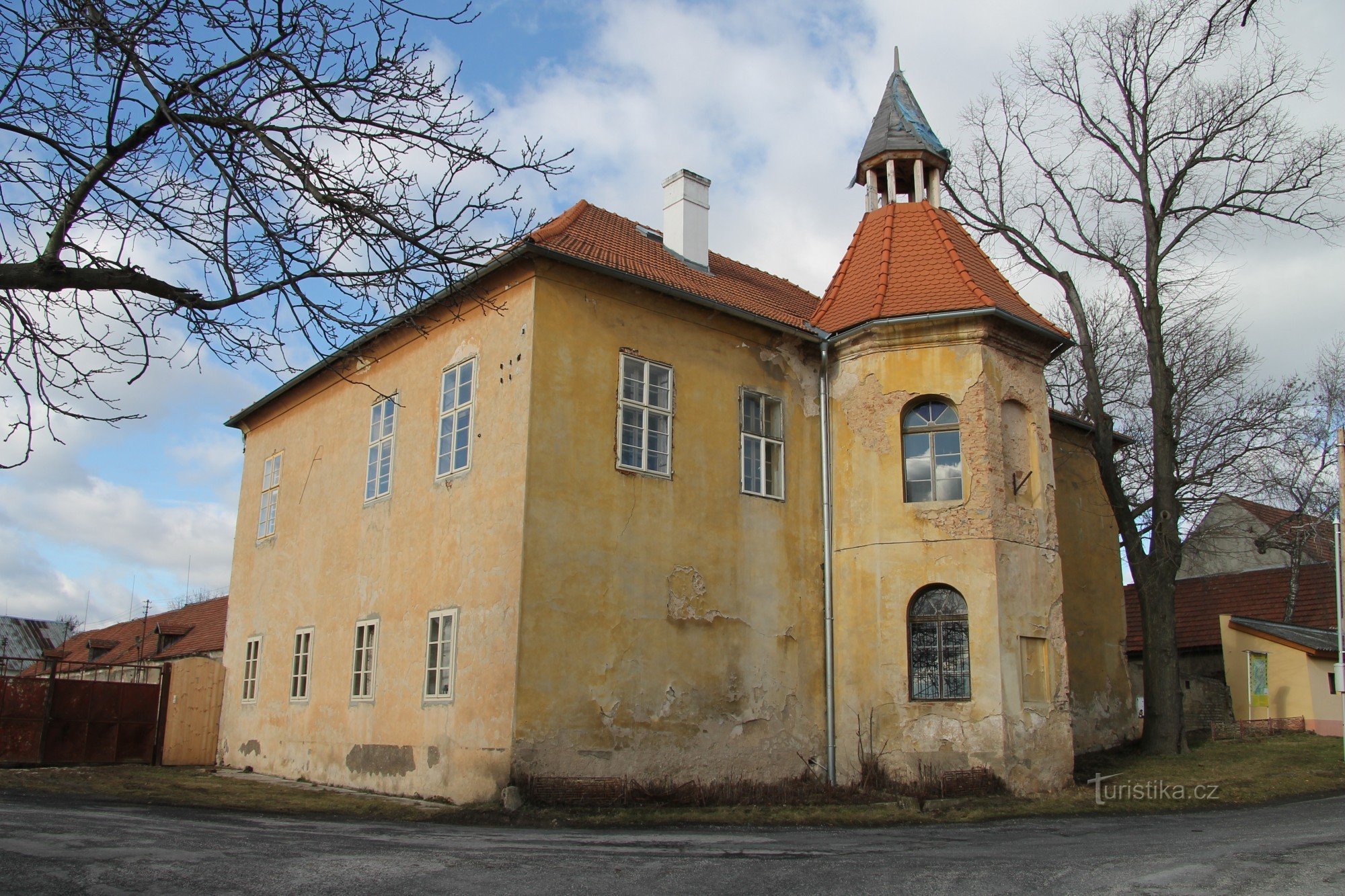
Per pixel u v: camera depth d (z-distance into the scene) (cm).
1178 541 1942
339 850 853
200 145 621
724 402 1552
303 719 1741
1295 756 1744
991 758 1402
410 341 1645
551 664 1268
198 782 1597
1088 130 2066
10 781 1480
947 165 1945
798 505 1611
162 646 3512
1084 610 2091
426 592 1466
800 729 1523
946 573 1494
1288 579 2897
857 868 795
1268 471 2662
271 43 654
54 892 636
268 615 1972
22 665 4962
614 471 1390
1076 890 699
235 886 682
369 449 1722
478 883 719
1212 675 2675
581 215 1662
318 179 661
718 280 1755
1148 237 2009
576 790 1239
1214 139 1961
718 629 1458
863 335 1628
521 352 1359
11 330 633
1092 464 2225
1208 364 2750
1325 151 1888
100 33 612
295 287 656
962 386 1555
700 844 944
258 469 2170
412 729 1423
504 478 1338
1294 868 751
